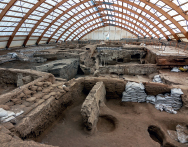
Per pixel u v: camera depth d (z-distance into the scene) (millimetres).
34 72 8414
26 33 28688
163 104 7824
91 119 5492
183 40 28312
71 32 44750
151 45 28203
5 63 18312
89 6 32656
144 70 15852
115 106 8492
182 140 5461
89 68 17891
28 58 19703
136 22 38125
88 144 5008
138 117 6875
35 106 5352
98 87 7418
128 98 8609
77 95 8734
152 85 8430
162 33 33031
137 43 33938
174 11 22609
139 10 29844
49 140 5223
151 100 8203
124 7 30875
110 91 9219
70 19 35344
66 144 5035
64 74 14492
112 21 44562
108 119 6699
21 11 22344
